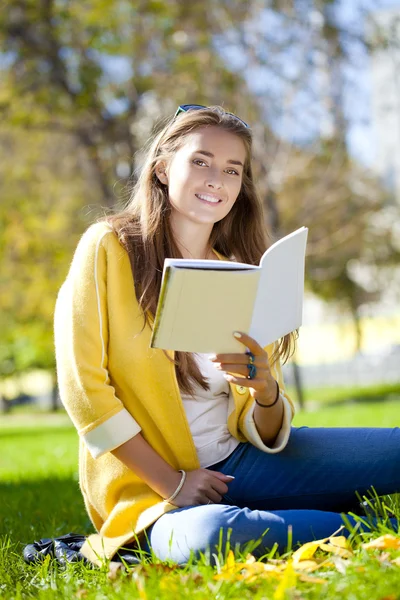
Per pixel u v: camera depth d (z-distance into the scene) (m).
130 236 3.45
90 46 16.41
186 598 2.48
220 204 3.49
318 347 41.41
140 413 3.35
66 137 19.36
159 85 16.67
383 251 24.88
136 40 16.25
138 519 3.24
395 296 26.86
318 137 17.20
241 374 3.16
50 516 5.02
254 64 16.27
